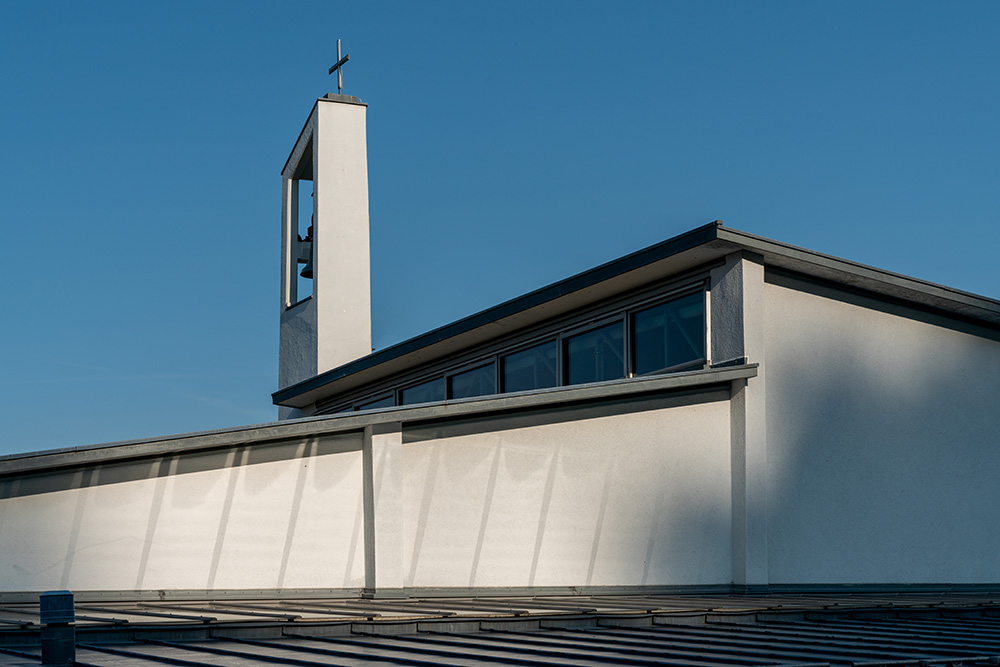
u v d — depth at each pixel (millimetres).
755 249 15945
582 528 15617
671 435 16234
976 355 18734
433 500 14922
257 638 9297
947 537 17828
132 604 12656
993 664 7840
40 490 13320
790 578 16375
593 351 18406
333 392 26031
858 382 17422
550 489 15547
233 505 14039
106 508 13531
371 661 7453
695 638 9297
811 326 17078
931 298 17781
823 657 7789
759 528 16125
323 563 14336
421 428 15008
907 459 17703
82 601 13148
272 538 14148
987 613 12758
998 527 18359
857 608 12125
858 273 16891
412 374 23188
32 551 13188
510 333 20219
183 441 13625
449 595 14781
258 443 14258
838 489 16984
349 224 26312
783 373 16703
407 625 9867
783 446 16578
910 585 17328
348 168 26562
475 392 21219
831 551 16781
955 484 18094
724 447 16469
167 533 13703
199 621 9484
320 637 9281
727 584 16172
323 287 25828
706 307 16438
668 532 16000
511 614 10703
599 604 13062
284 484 14312
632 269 16750
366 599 14297
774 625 11023
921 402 18000
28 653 8055
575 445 15773
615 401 16047
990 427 18625
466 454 15195
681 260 16484
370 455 14586
